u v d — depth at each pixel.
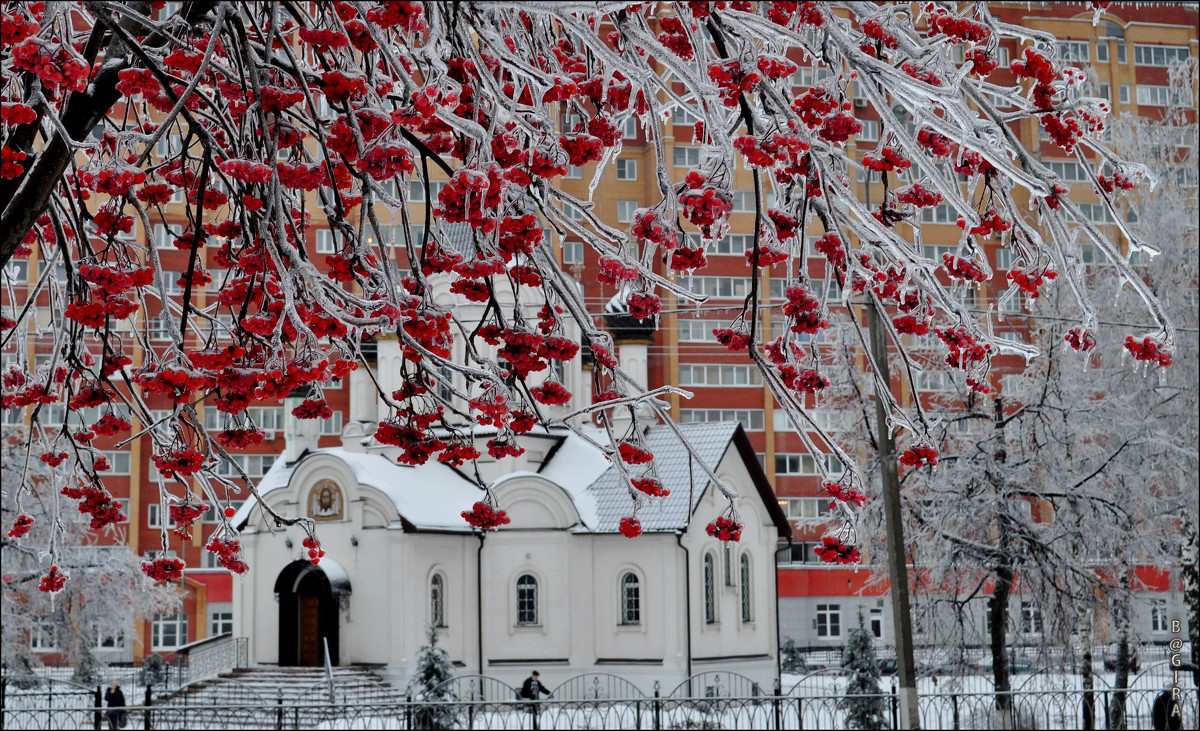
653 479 6.15
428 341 5.79
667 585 35.59
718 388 62.19
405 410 6.07
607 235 6.16
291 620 36.47
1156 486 27.69
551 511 36.88
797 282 6.13
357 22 5.78
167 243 50.75
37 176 5.79
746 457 39.03
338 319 5.42
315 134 6.03
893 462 19.17
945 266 6.66
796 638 58.28
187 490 6.82
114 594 33.28
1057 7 65.81
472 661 36.31
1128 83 66.50
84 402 6.34
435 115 5.39
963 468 25.69
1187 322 28.25
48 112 5.17
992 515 25.59
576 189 59.78
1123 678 27.92
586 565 36.66
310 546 6.79
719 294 60.50
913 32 6.24
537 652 36.31
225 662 36.81
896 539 18.91
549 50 6.58
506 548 36.97
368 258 6.40
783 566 59.41
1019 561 25.23
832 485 6.00
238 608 37.00
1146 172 5.79
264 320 5.85
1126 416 26.69
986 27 6.03
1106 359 28.67
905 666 18.56
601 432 39.91
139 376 5.37
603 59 5.48
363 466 36.81
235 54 5.98
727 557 37.97
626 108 5.94
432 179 43.09
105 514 6.83
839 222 6.40
